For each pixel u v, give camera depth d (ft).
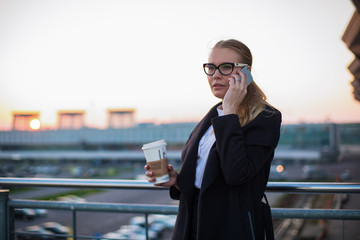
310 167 267.39
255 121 3.67
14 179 6.59
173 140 313.73
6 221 6.34
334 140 311.47
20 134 364.79
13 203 6.32
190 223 4.03
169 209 5.56
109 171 317.22
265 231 3.87
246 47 4.06
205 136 4.10
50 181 6.28
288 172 260.62
